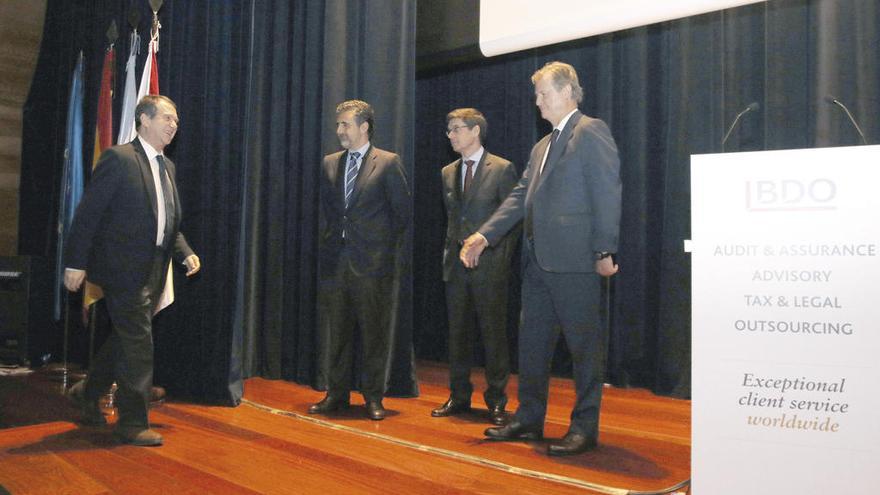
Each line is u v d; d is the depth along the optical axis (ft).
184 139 11.44
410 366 11.66
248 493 6.23
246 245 13.92
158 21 12.00
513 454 7.66
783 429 4.79
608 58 13.52
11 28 16.65
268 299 13.66
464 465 7.23
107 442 8.05
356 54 12.57
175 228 8.83
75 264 7.86
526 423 8.35
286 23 14.05
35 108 17.30
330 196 9.71
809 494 4.70
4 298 14.26
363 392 9.70
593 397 7.82
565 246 7.60
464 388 9.93
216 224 10.98
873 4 10.30
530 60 14.83
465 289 9.69
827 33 10.53
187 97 11.53
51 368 14.06
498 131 15.44
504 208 8.50
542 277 7.91
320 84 13.10
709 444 4.99
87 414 8.95
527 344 8.28
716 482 4.95
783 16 11.21
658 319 12.59
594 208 7.49
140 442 7.91
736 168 5.00
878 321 4.56
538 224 7.79
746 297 4.93
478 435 8.59
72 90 14.49
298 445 8.00
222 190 11.07
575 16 10.38
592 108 13.94
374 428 8.93
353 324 10.08
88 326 13.23
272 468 7.04
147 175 8.29
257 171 14.17
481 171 9.71
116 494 6.17
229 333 10.66
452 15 14.06
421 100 17.02
